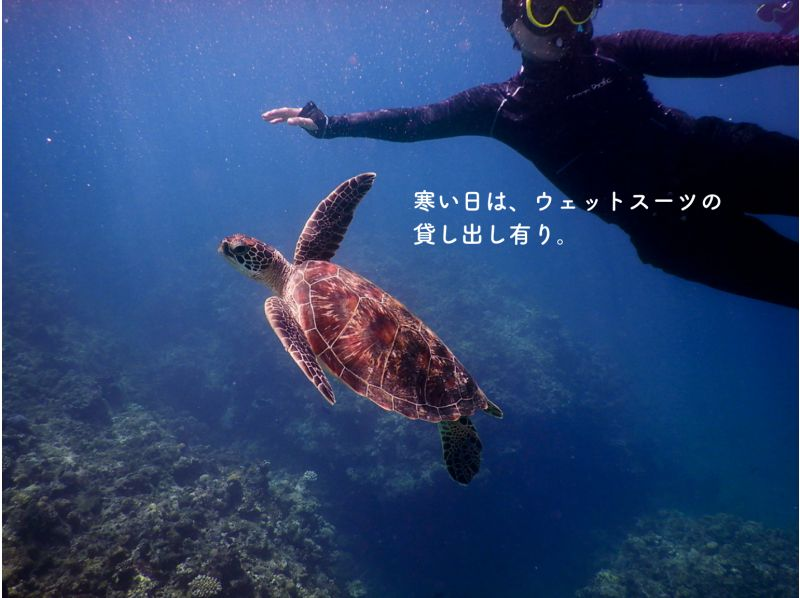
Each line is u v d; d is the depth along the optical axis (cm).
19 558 766
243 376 1917
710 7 3597
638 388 3344
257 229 3453
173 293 2712
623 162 311
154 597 787
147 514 959
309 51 6825
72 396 1509
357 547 1520
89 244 3622
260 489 1307
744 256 292
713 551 1633
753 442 3088
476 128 365
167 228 4138
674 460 2570
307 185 5538
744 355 4612
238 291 2403
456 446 464
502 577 1616
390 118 387
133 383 1952
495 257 4531
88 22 4078
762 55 273
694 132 296
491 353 1958
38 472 1046
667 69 304
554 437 1886
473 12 4106
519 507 1736
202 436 1756
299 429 1702
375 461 1595
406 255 2903
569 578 1658
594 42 317
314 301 401
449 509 1592
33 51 5334
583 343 2620
